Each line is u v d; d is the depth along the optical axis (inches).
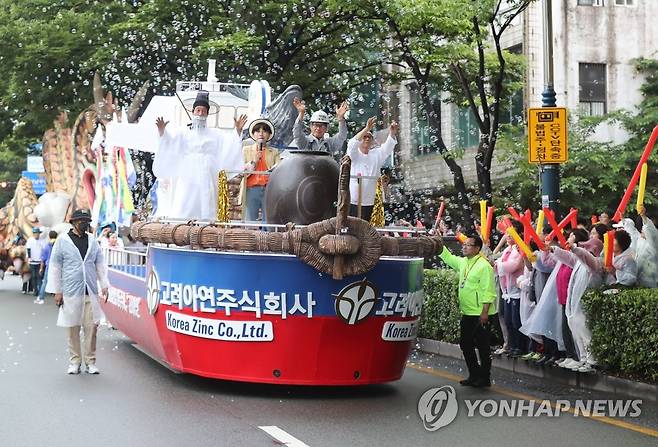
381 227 410.3
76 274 443.2
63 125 1124.5
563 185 837.8
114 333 624.4
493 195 850.1
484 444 306.3
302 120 418.3
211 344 388.2
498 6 656.4
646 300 402.3
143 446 298.4
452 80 840.9
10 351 529.7
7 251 1393.9
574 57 995.9
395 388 421.7
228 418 344.5
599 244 457.1
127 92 834.8
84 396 387.2
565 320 442.6
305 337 378.9
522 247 456.1
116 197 626.2
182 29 806.5
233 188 429.7
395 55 887.7
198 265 387.2
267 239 370.0
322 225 370.6
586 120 903.7
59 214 1085.8
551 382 445.1
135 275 487.8
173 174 430.6
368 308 381.4
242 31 780.6
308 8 820.0
